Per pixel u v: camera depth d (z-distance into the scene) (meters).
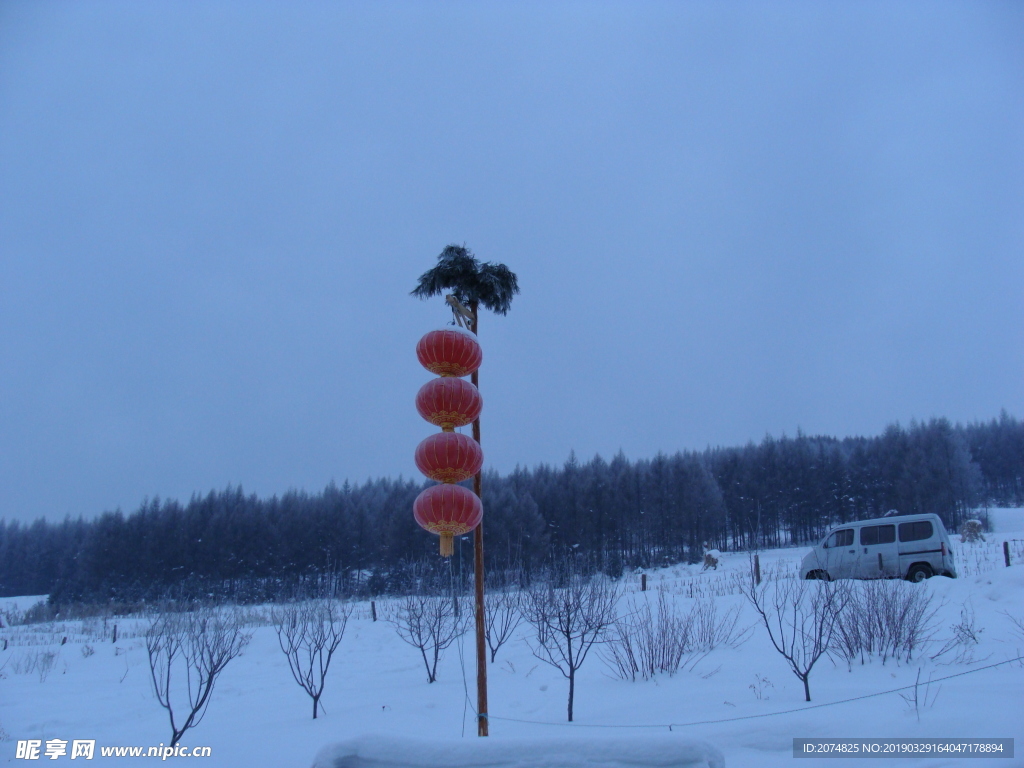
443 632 12.02
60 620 30.88
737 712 6.36
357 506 50.81
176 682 11.39
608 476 52.91
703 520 48.88
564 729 6.39
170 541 48.12
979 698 6.04
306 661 12.73
